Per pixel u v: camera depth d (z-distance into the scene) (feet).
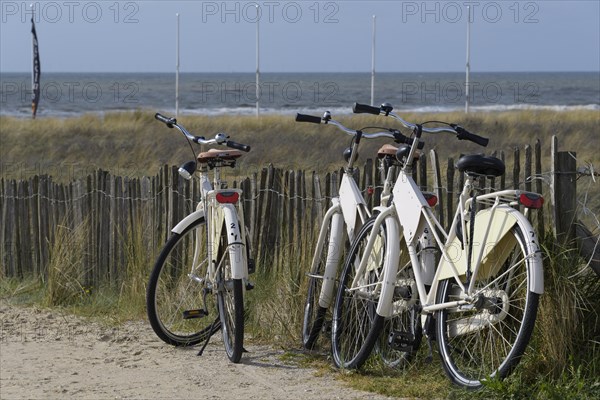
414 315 24.93
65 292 37.09
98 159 97.19
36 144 113.19
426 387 23.59
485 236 22.25
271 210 35.60
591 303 24.16
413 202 24.59
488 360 23.72
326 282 27.68
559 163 24.73
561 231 24.62
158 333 28.94
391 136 26.37
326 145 103.91
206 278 28.60
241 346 26.55
